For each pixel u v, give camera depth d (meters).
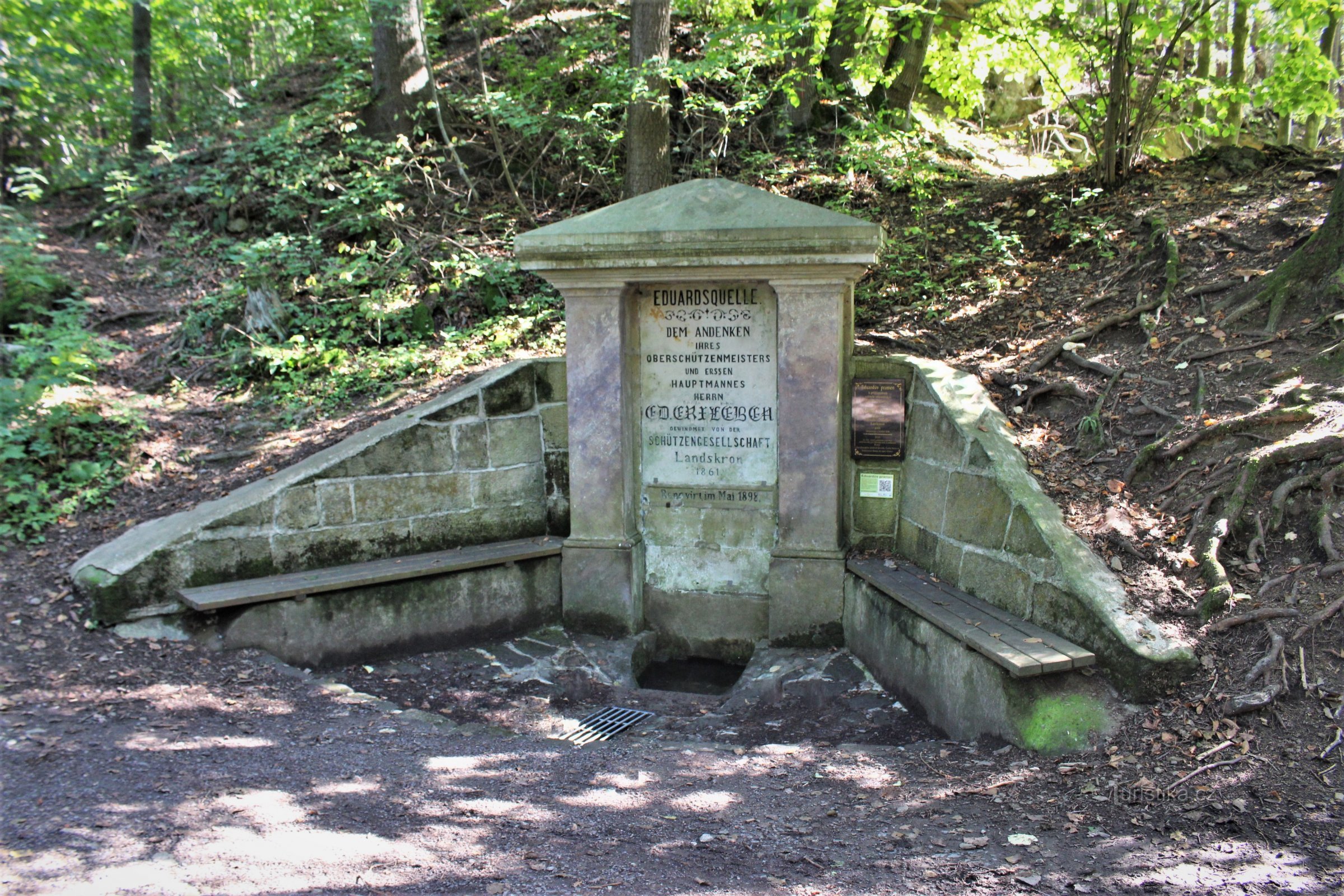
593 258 5.84
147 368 8.11
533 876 3.14
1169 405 5.60
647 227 5.69
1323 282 5.82
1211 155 8.83
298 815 3.57
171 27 13.22
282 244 8.62
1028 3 9.30
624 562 6.33
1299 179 7.91
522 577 6.45
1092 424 5.68
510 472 6.64
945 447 5.62
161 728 4.40
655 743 4.85
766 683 5.67
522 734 4.98
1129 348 6.41
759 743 4.95
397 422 6.31
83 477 6.51
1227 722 3.74
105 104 12.85
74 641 5.18
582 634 6.47
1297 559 4.31
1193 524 4.67
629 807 3.78
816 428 5.93
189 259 10.09
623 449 6.27
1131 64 8.73
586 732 5.12
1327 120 14.96
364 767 4.13
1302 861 2.96
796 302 5.82
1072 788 3.66
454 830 3.51
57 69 11.58
